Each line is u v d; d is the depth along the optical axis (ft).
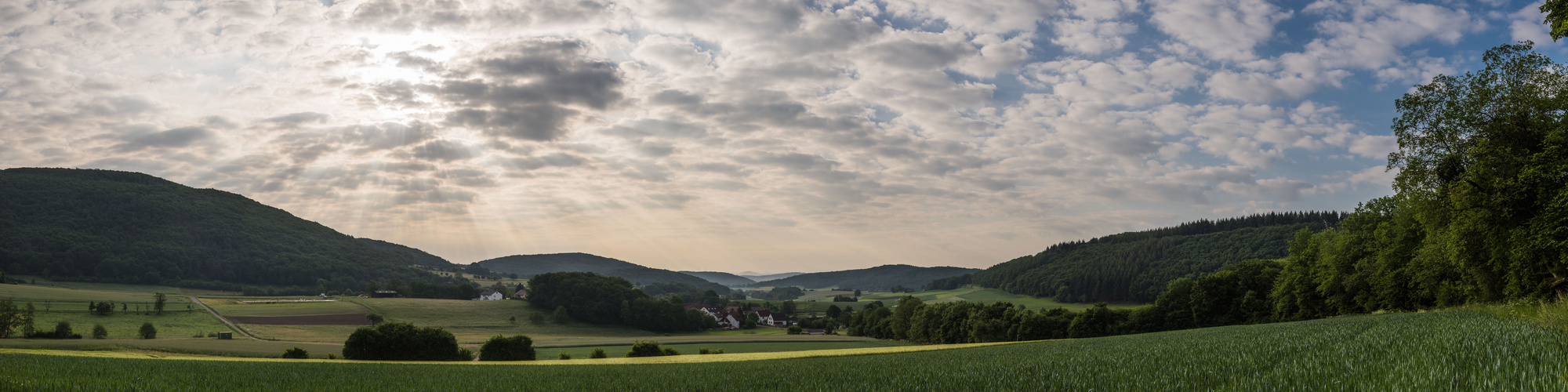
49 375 47.14
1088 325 323.37
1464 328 48.21
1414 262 168.55
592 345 338.34
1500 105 100.12
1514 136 99.66
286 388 49.29
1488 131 101.81
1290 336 66.90
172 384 46.73
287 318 406.41
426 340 217.15
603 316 507.71
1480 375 23.12
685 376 67.05
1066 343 128.06
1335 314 235.20
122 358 89.45
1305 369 29.12
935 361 73.26
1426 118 109.19
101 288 589.73
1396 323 74.23
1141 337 138.82
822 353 157.17
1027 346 130.52
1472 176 104.63
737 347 336.49
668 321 509.35
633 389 51.83
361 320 414.00
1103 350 73.77
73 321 325.21
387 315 436.76
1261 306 282.56
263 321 387.75
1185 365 37.14
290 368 77.77
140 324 342.03
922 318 385.50
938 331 375.25
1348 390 23.67
